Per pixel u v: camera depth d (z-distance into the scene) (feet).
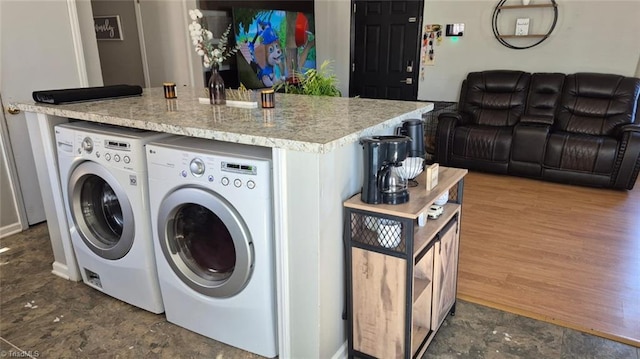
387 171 5.27
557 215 11.51
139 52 16.60
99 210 7.74
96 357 6.23
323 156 4.93
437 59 18.76
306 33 19.12
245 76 15.61
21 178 10.43
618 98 14.64
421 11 18.83
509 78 16.37
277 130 5.45
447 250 6.35
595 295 7.69
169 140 6.42
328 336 5.80
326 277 5.47
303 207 5.12
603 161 13.38
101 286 7.76
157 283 7.03
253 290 5.83
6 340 6.57
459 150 15.61
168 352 6.34
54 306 7.47
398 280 5.32
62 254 8.32
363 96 21.22
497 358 6.12
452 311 7.13
